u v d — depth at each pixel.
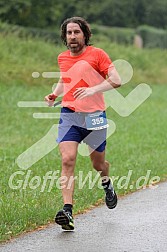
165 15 76.19
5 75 37.78
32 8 54.16
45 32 52.03
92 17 66.31
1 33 43.91
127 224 13.48
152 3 74.38
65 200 12.90
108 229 13.10
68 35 13.27
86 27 13.34
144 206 15.12
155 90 45.62
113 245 11.98
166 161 21.14
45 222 13.47
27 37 47.16
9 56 40.12
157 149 23.58
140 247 11.85
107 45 51.62
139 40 65.06
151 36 67.31
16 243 12.12
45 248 11.83
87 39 13.41
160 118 32.81
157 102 39.94
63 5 58.31
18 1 51.78
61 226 13.05
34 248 11.82
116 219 13.91
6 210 13.73
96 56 13.29
